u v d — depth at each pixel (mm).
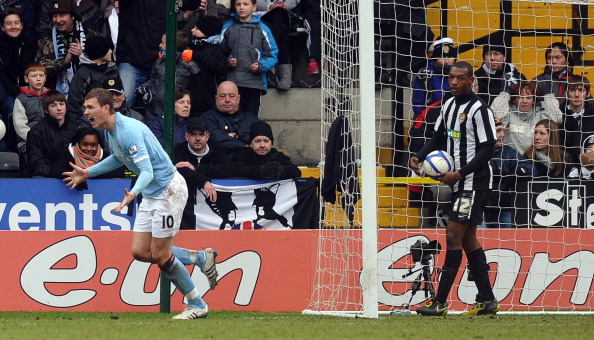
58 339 18969
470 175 28719
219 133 38000
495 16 42406
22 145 38719
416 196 37906
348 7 33438
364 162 27000
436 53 39469
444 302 28859
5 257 32438
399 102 38594
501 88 38125
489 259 33375
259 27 41094
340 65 34938
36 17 41781
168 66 29984
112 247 32438
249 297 32594
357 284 32656
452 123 28969
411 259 32906
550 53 38969
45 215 35344
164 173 25359
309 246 32719
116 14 42406
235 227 35844
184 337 19391
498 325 23891
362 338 19453
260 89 41031
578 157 37688
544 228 34031
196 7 40438
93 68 39219
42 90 39125
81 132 35375
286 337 19578
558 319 27531
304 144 44094
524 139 37125
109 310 32250
